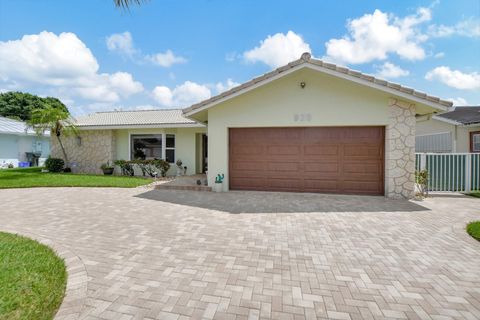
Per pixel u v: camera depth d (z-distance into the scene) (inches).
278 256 163.9
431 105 318.7
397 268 148.3
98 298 117.6
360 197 355.6
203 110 398.0
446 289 126.7
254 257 162.4
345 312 109.0
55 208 295.9
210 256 163.5
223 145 403.2
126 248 176.4
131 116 744.3
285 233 207.8
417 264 153.5
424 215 264.7
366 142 370.0
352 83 357.7
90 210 286.0
